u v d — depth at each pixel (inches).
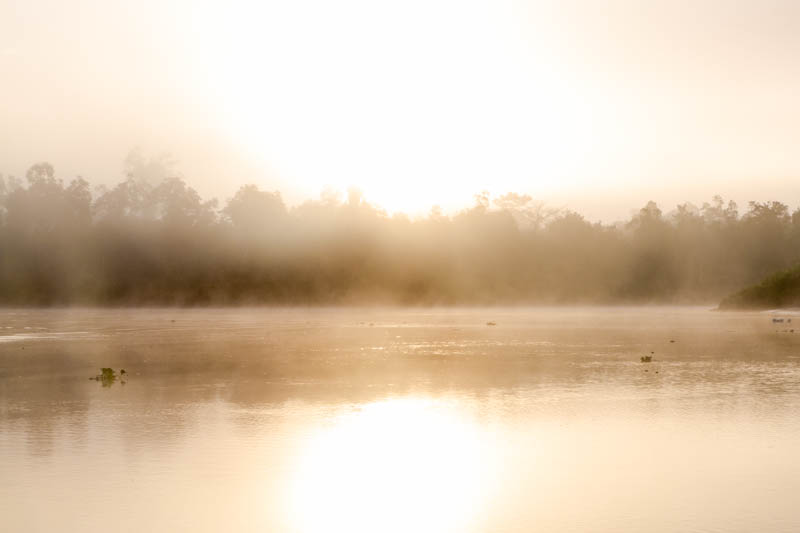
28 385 1127.6
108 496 548.4
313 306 5477.4
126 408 909.8
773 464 623.8
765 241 5708.7
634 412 857.5
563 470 612.7
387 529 483.5
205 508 523.2
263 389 1059.9
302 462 641.0
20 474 605.3
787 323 2751.0
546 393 1002.7
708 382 1096.8
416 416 842.2
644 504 523.8
